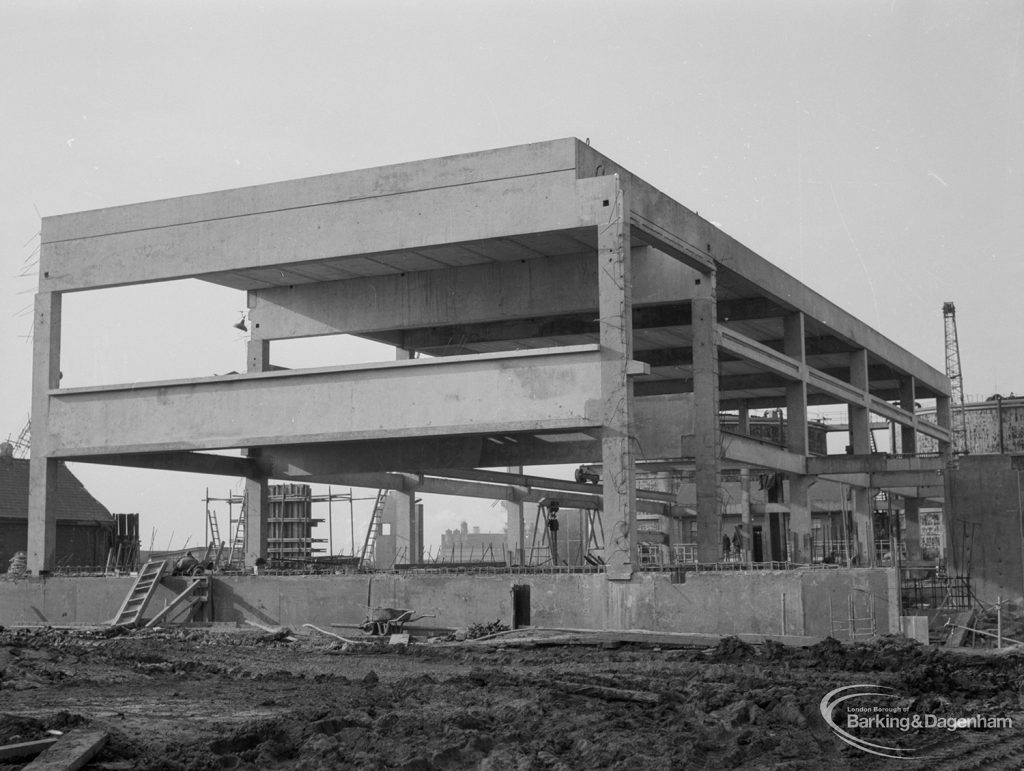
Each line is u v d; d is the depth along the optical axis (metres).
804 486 43.59
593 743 13.25
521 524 53.75
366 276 37.94
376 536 55.97
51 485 35.38
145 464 36.94
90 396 34.78
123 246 34.41
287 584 31.44
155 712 16.16
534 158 29.25
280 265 32.28
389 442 38.81
